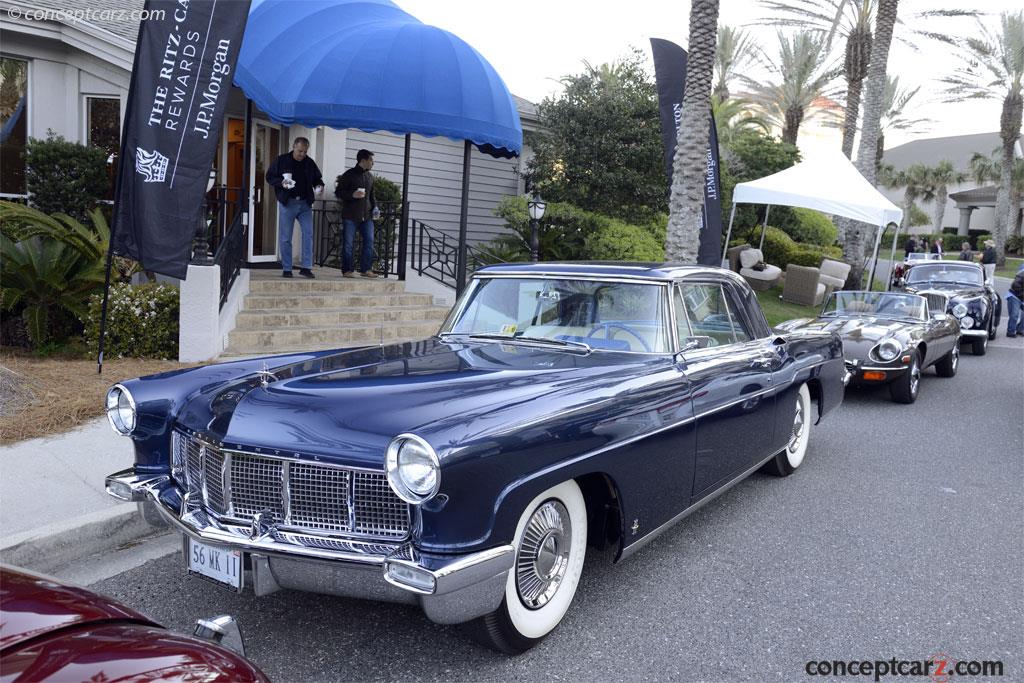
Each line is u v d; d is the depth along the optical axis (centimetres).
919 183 6469
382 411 309
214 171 1201
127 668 178
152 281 901
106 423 621
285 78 1062
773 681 322
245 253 1286
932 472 650
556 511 344
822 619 378
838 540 484
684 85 1322
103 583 393
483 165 1723
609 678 319
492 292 475
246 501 318
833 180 1553
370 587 294
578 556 357
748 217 2441
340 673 316
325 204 1416
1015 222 5938
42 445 566
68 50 1128
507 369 374
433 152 1627
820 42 3219
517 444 302
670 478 399
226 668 192
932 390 1076
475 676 317
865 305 1095
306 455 300
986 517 536
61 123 1139
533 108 1853
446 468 277
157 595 381
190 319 833
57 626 192
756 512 534
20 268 869
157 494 348
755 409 488
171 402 365
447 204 1670
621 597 395
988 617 385
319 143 1405
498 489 296
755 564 443
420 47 1087
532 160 1761
